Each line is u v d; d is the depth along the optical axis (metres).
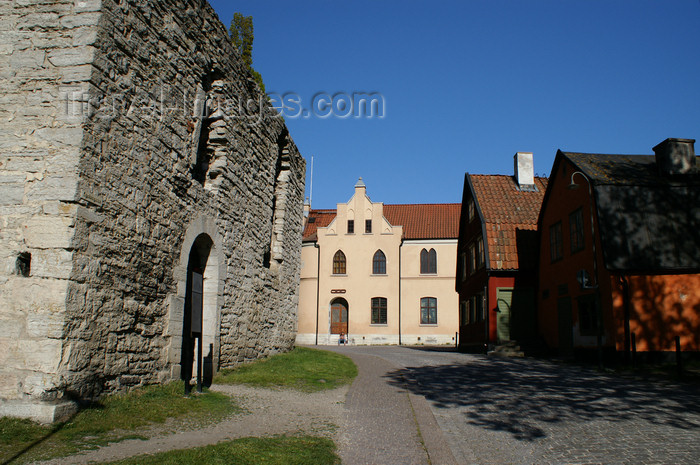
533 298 24.31
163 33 10.25
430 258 42.97
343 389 12.13
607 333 17.33
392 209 47.81
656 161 19.23
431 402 10.80
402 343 41.66
